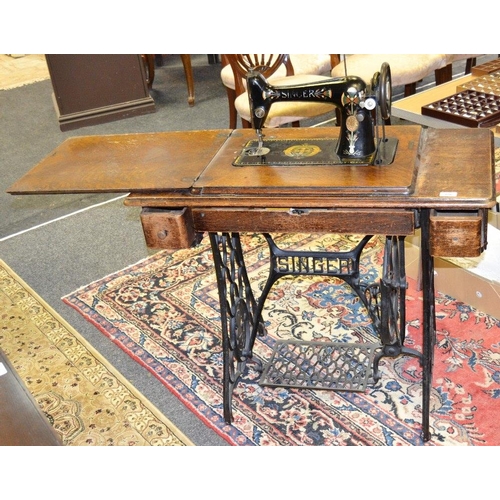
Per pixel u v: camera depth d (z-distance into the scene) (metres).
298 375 2.61
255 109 2.18
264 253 3.47
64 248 3.82
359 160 2.08
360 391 2.50
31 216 4.23
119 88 5.67
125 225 4.00
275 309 3.05
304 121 5.02
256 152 2.23
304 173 2.07
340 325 2.91
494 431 2.32
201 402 2.61
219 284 2.31
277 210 2.03
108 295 3.31
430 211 1.95
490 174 1.98
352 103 2.04
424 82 5.48
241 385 2.66
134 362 2.87
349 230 2.01
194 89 6.18
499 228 2.99
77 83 5.54
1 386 1.79
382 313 2.34
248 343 2.66
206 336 2.95
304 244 3.49
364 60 4.23
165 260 3.55
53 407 2.67
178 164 2.24
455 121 2.99
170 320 3.08
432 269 2.17
